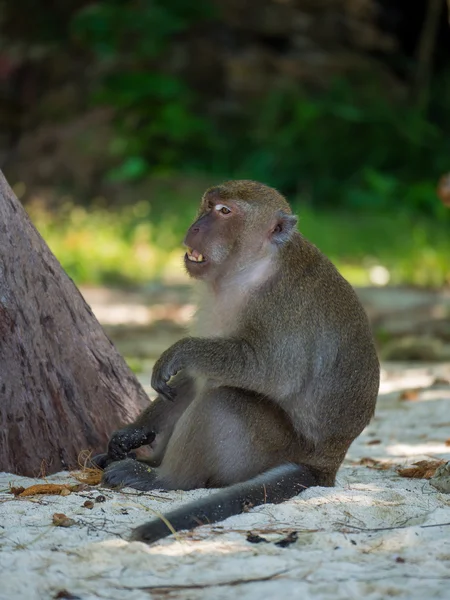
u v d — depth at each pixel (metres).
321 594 6.64
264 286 9.95
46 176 46.12
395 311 27.12
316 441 9.90
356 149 48.16
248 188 10.27
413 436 13.20
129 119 48.03
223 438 9.70
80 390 10.49
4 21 51.66
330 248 37.94
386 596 6.64
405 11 53.69
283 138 47.75
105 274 33.91
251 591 6.68
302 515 8.55
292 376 9.80
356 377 9.96
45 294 10.29
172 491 9.59
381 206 44.56
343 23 52.03
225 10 51.22
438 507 8.89
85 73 49.81
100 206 44.44
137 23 50.16
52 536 7.88
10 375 10.03
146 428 10.42
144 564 7.20
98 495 9.20
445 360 21.97
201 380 10.28
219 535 7.98
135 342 23.31
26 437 10.11
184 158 48.34
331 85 49.91
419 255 36.09
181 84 50.03
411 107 50.66
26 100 49.72
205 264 10.18
